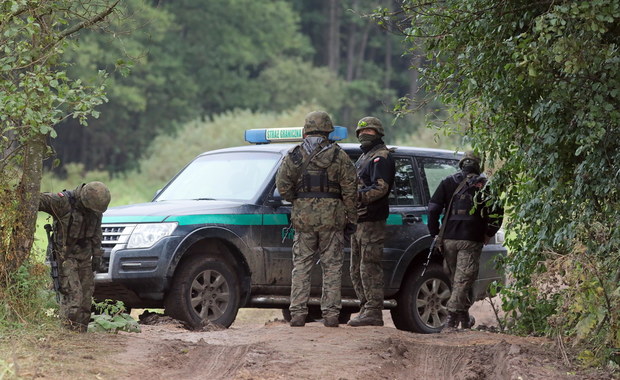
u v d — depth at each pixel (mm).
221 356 15945
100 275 19984
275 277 21141
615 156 16828
